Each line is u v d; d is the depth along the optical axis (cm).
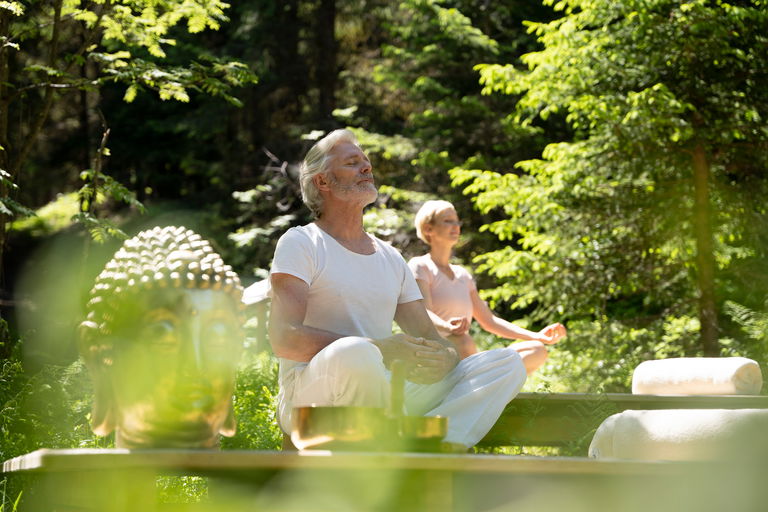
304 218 2117
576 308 1309
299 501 252
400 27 2016
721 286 1428
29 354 888
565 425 502
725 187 1268
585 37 1256
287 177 2088
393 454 227
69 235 2534
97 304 254
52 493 274
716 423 268
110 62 988
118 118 2627
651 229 1275
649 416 285
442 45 1952
